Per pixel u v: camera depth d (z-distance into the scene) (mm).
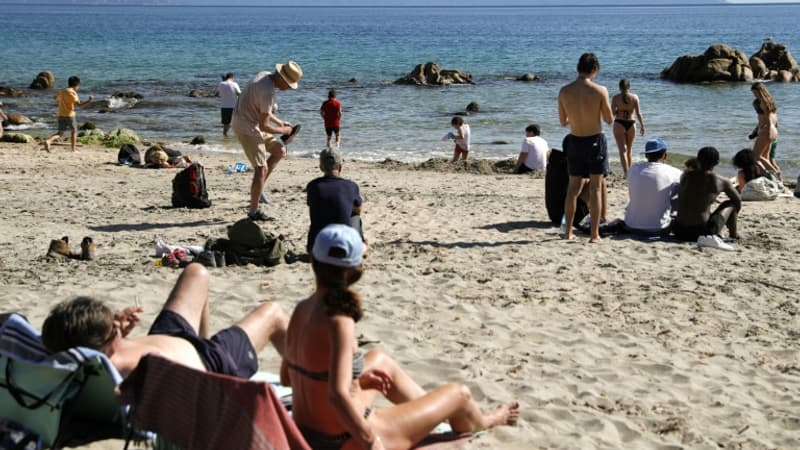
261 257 9109
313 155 23172
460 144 20922
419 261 9508
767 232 11664
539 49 77875
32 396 4320
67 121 21141
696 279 9039
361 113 32906
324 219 8484
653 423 5516
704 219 10727
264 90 11305
